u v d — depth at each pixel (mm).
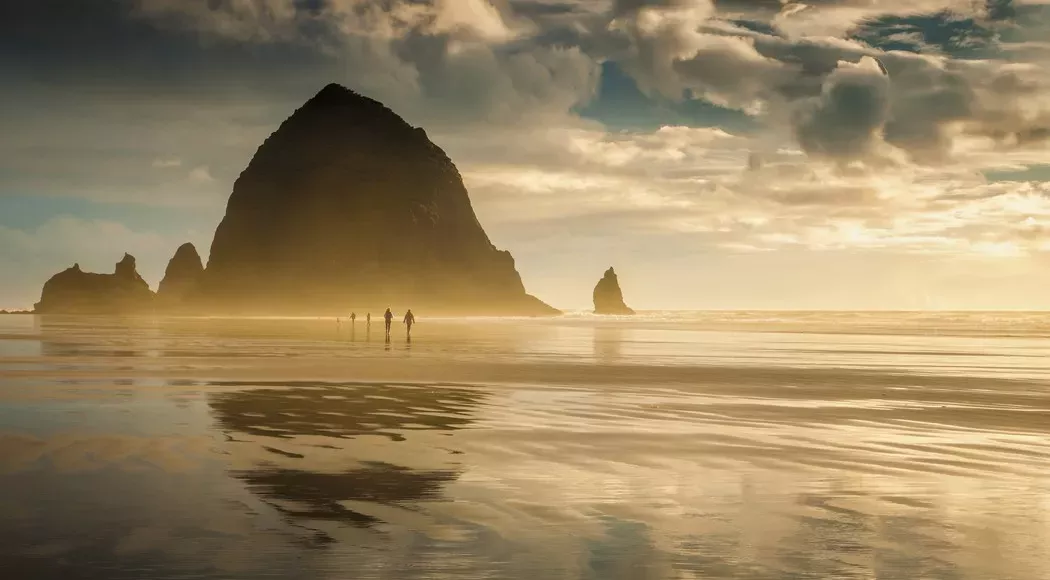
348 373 30375
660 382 28594
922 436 16703
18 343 53094
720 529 9102
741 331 96188
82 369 31328
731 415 19828
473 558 7918
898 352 52969
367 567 7594
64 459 13016
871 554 8172
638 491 11070
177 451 13812
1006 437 16672
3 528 8805
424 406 20625
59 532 8656
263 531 8789
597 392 24797
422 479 11719
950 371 36156
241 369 31812
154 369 31500
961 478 12219
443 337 70375
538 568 7637
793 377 31641
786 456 14031
